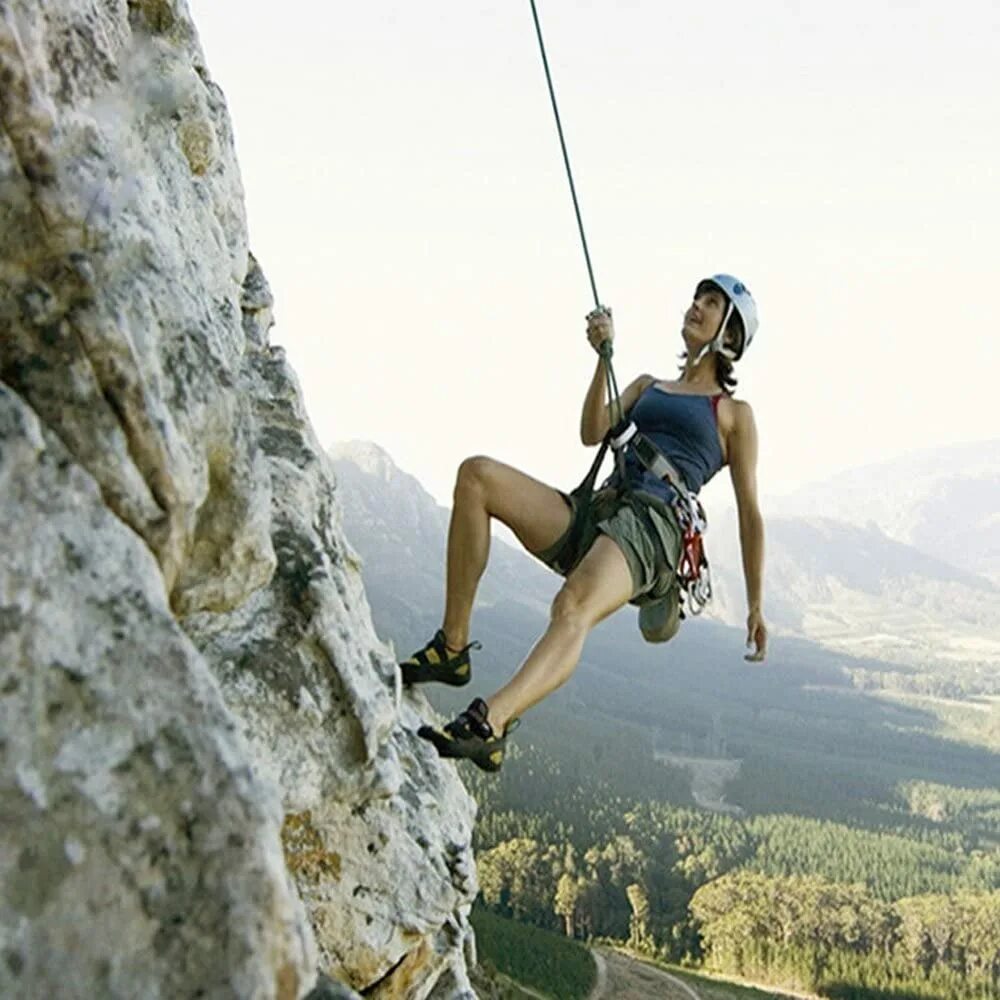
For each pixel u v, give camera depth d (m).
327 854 4.11
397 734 4.77
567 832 136.00
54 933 1.88
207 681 2.28
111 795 2.04
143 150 3.37
